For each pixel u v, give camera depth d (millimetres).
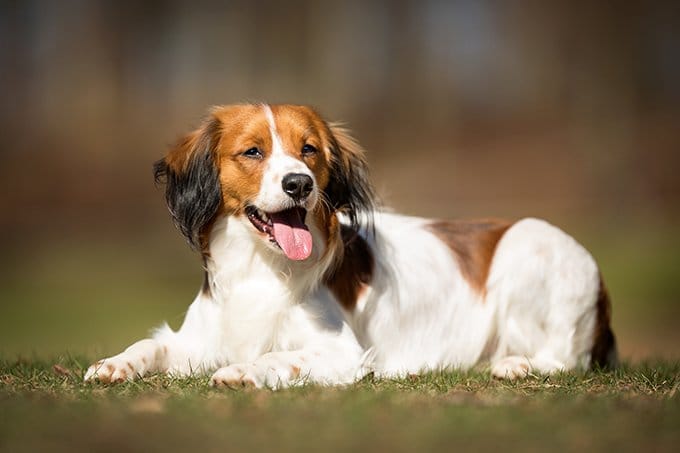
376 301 6855
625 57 44125
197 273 26312
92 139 42781
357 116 46312
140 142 42562
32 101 45062
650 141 40094
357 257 6867
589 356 7293
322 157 6410
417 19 50031
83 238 31594
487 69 48594
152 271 26625
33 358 7934
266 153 6191
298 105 6676
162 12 48625
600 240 29156
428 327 7145
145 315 19531
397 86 48312
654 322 19047
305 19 48812
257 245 6328
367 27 49656
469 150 41969
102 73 47125
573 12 45562
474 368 7281
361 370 6242
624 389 5953
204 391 5555
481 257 7469
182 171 6453
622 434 4539
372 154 42781
